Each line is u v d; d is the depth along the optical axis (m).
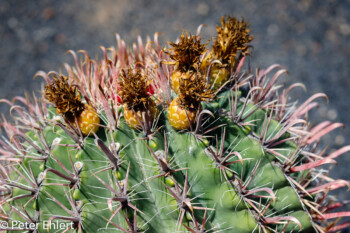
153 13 1.81
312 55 1.61
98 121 0.70
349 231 1.10
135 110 0.69
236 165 0.72
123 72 0.70
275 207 0.74
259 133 0.76
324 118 1.42
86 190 0.69
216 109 0.72
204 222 0.69
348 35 1.68
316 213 0.78
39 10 1.85
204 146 0.70
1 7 1.86
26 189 0.71
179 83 0.69
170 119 0.70
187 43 0.71
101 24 1.78
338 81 1.52
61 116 0.73
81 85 0.75
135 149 0.70
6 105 1.50
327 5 1.79
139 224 0.69
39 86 1.58
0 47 1.72
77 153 0.70
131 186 0.69
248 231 0.71
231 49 0.74
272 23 1.73
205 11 1.80
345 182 0.76
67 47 1.70
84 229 0.69
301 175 0.77
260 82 0.82
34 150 0.73
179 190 0.68
